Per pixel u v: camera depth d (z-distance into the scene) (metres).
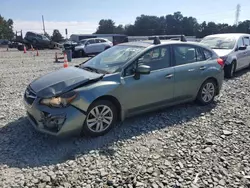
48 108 3.50
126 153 3.47
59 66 12.89
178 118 4.79
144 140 3.87
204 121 4.67
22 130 4.13
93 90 3.72
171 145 3.72
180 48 4.95
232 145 3.72
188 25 79.31
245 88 7.35
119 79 4.02
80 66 4.77
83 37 47.91
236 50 9.24
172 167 3.13
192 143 3.78
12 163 3.17
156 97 4.54
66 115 3.48
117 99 4.00
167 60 4.70
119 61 4.35
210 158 3.35
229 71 8.71
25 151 3.47
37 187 2.71
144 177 2.91
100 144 3.72
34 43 31.34
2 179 2.83
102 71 4.23
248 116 4.95
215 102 5.85
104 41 21.48
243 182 2.84
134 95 4.20
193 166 3.16
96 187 2.73
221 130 4.26
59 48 33.06
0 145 3.62
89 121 3.79
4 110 5.14
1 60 16.41
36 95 3.68
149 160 3.29
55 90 3.61
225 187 2.75
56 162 3.22
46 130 3.58
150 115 4.90
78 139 3.84
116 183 2.80
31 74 9.94
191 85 5.09
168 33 81.38
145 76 4.31
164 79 4.56
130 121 4.59
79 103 3.58
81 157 3.34
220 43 9.61
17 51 28.00
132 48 4.66
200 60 5.32
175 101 4.93
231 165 3.18
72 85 3.67
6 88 7.29
